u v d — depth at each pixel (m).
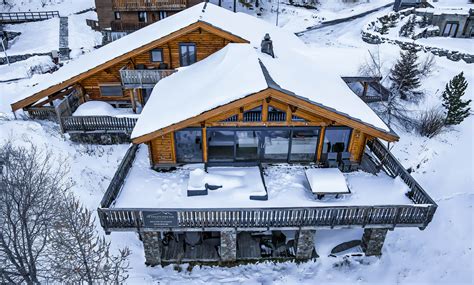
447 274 13.46
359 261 14.53
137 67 22.73
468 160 21.83
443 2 39.66
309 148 15.33
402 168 14.62
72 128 20.45
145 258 14.52
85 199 16.64
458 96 23.67
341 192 13.37
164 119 13.89
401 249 15.09
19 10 48.03
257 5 51.31
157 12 36.34
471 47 32.16
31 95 21.30
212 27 20.34
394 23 37.75
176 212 12.22
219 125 14.24
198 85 15.99
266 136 14.84
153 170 15.53
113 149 20.86
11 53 36.03
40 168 16.53
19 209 11.87
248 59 15.55
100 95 24.25
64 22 43.00
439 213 16.91
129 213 12.27
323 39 38.59
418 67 28.84
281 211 12.46
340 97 15.22
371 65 22.84
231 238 13.56
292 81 14.32
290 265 14.44
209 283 13.68
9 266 12.26
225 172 14.91
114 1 35.03
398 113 25.75
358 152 15.48
